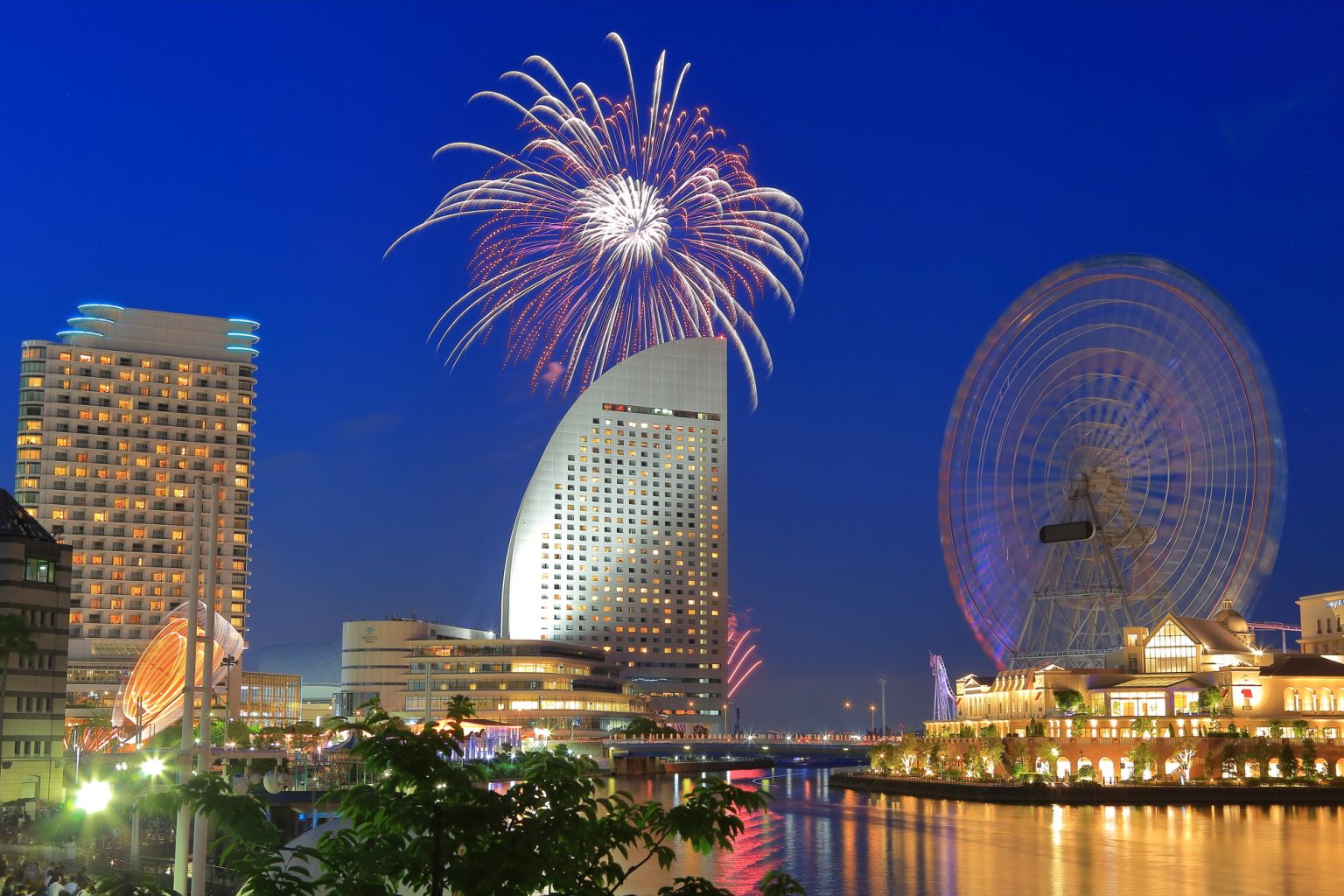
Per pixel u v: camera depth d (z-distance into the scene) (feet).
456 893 106.83
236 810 118.21
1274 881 487.61
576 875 111.24
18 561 583.58
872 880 492.95
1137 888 473.67
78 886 210.38
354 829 116.88
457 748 115.44
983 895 462.19
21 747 577.43
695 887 113.50
